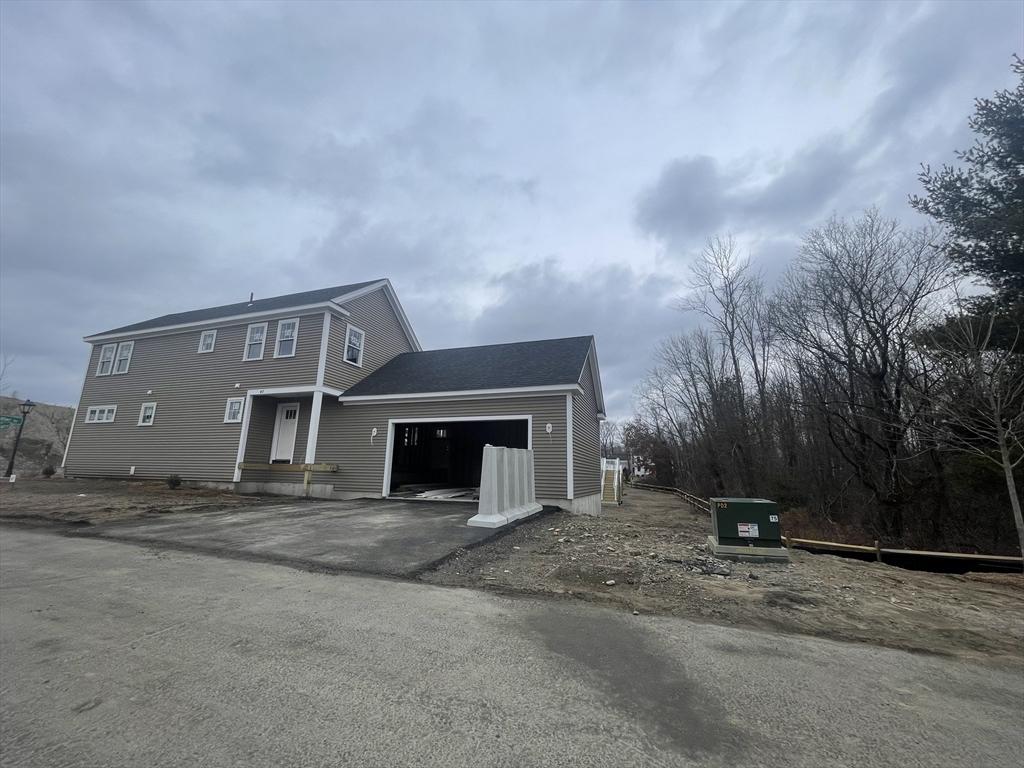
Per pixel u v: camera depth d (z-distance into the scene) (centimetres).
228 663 311
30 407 1831
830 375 1518
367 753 214
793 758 218
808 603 481
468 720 244
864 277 1401
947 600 534
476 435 1948
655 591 507
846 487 1537
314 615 407
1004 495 1062
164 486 1534
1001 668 337
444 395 1402
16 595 461
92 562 597
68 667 304
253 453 1596
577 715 250
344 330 1647
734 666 321
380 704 259
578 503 1330
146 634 362
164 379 1797
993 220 997
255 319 1656
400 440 1666
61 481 1695
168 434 1727
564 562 627
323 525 877
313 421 1488
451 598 465
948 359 997
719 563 645
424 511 1099
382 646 342
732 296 2323
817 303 1530
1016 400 918
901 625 430
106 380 1934
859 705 272
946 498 1210
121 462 1792
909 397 1258
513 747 220
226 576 534
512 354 1655
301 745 220
